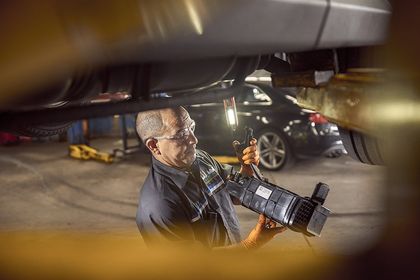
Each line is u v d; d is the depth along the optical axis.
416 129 1.32
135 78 1.20
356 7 1.47
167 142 2.15
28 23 0.93
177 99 1.35
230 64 1.41
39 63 0.95
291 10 1.26
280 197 1.96
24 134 1.38
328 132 7.24
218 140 8.01
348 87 1.41
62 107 1.12
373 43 1.58
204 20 1.10
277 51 1.31
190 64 1.29
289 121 7.38
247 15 1.17
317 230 1.94
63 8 0.94
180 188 2.20
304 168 7.62
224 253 2.17
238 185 2.08
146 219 2.21
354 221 5.16
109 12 0.97
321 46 1.42
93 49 0.98
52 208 6.26
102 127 11.79
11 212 6.12
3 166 8.91
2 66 0.93
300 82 1.68
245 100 7.86
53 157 9.52
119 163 8.69
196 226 2.23
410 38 1.51
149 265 2.90
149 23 1.03
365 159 1.94
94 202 6.46
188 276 2.29
